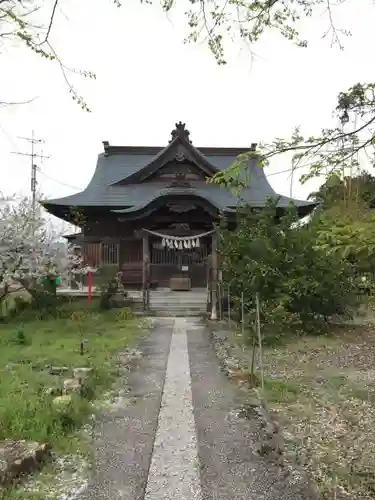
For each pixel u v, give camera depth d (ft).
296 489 13.91
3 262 51.90
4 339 37.55
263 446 16.88
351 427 19.13
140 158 91.71
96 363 29.14
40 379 24.31
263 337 31.27
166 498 13.37
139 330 45.06
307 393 24.00
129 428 18.72
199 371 28.58
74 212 70.13
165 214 65.05
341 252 11.12
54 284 56.80
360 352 34.37
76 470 14.96
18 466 14.28
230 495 13.52
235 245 40.01
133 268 74.02
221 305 53.72
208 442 17.35
